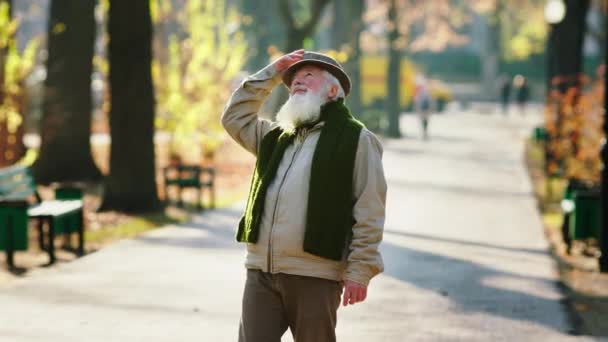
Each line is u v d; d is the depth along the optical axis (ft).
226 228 76.18
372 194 25.90
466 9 435.53
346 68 195.42
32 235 70.23
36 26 360.48
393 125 197.06
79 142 112.16
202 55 131.85
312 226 25.63
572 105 96.58
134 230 74.54
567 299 50.34
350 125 26.11
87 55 112.37
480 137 200.44
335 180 25.72
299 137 26.48
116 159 86.43
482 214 86.28
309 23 139.85
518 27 467.11
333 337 26.68
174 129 130.41
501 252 65.92
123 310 45.96
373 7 308.19
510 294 51.49
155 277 54.54
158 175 117.29
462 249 66.90
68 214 61.41
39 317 44.27
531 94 438.40
